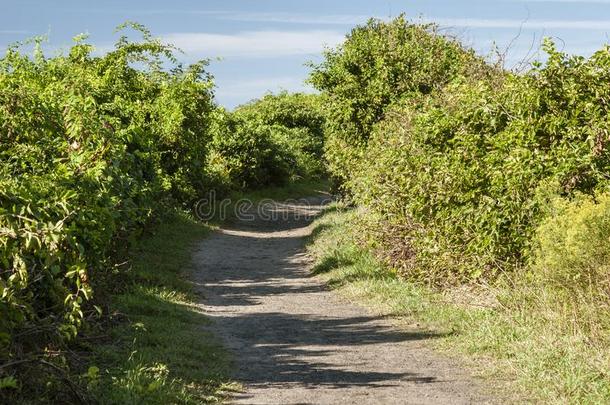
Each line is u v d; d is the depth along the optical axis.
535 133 10.75
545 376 7.40
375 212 14.38
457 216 11.80
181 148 22.89
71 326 6.48
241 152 32.72
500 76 13.50
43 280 6.77
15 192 6.64
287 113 47.00
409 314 11.09
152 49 23.00
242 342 9.70
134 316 10.03
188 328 10.17
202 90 23.33
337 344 9.55
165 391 6.71
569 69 10.80
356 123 22.62
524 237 10.69
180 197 23.34
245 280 15.15
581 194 9.70
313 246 19.30
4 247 6.04
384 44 22.61
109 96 17.09
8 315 6.02
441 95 14.76
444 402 6.98
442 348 9.09
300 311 11.90
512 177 10.79
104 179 8.91
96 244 8.05
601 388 6.89
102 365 7.53
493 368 8.02
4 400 5.80
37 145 9.50
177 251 17.55
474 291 11.46
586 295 8.55
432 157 12.82
